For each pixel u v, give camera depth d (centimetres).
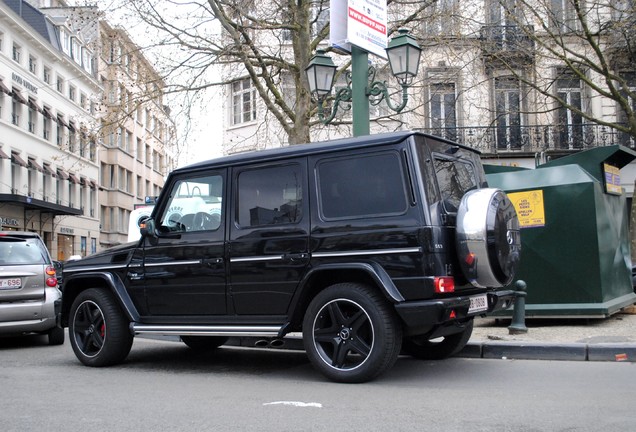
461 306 588
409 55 1048
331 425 457
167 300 721
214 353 880
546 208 953
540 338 815
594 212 930
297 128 1569
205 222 708
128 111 1633
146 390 609
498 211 611
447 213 607
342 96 1140
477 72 1869
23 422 488
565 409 496
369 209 607
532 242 958
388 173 604
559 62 2144
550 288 946
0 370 751
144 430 455
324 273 621
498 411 492
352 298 599
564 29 2006
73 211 4175
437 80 1936
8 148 3619
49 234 4272
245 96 2558
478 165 721
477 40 1661
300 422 468
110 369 750
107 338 749
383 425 455
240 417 488
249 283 664
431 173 605
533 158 2355
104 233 5409
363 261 600
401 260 581
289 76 2138
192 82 1598
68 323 795
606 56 2103
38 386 640
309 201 639
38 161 4009
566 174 959
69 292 804
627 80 2264
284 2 1603
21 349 973
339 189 627
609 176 1005
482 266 595
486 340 806
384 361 588
